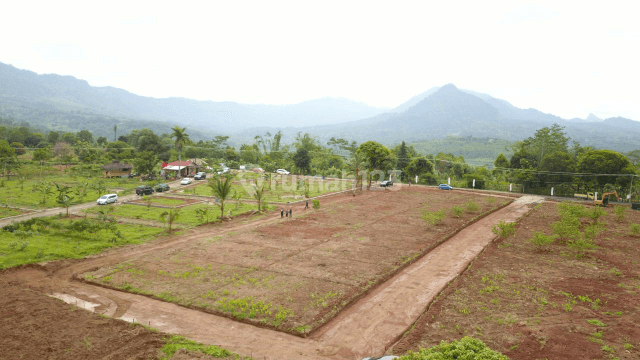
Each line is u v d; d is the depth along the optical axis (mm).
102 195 58219
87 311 20000
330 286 24109
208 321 19656
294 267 27578
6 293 22188
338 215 47344
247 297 22172
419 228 40625
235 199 57969
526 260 29656
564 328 18375
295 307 21031
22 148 119625
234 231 38875
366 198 62281
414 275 27109
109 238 34500
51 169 91250
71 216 43688
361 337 18359
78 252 30234
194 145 132125
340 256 30391
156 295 22391
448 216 47281
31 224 36219
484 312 20328
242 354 16562
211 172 93125
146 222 41969
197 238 36031
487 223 44531
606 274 26234
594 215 43844
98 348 16406
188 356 15906
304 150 103938
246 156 125312
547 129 94250
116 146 131625
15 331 17656
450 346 13586
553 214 49844
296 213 49156
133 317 19938
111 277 25203
